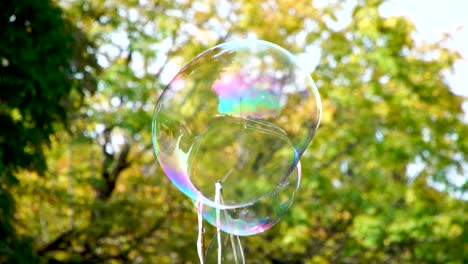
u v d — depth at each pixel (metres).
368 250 13.98
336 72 14.09
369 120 13.49
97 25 13.30
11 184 8.84
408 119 13.57
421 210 12.98
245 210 4.48
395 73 13.47
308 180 13.24
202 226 4.26
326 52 14.18
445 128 13.88
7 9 8.24
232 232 4.46
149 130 12.72
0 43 8.06
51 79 8.42
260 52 4.28
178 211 12.56
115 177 13.18
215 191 4.23
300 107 4.22
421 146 13.30
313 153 13.84
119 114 12.48
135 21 13.35
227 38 13.71
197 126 4.25
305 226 13.66
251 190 4.21
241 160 4.21
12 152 8.47
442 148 13.73
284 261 14.09
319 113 4.28
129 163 13.14
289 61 4.28
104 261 12.50
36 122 8.67
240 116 4.21
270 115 4.21
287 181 4.43
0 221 8.44
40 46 8.38
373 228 12.91
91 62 10.13
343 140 13.59
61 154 13.12
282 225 13.54
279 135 4.21
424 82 13.86
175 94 4.30
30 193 11.28
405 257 14.03
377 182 13.78
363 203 13.33
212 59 4.30
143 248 12.18
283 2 14.05
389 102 13.65
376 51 13.66
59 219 13.07
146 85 12.73
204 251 4.24
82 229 11.77
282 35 14.01
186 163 4.26
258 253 13.53
